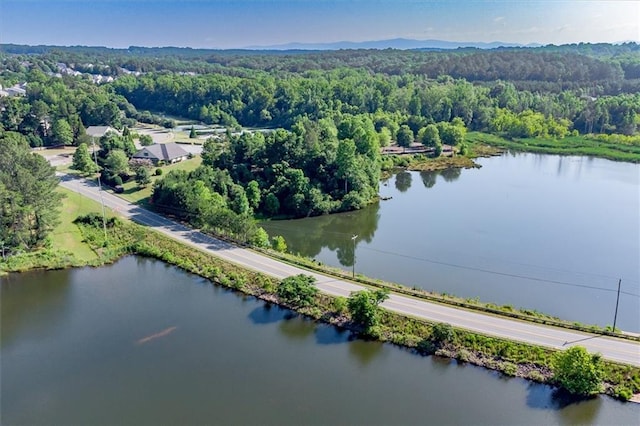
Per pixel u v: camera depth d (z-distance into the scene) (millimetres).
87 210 121312
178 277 93875
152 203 128000
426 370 65938
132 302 84438
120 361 68125
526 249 108375
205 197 117438
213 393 61656
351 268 97750
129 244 105938
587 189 158500
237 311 81125
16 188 98375
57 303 84125
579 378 60219
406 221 127688
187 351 70188
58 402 60375
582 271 97188
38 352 70312
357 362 67688
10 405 59938
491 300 85000
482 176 176625
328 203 132875
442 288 89250
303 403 59906
